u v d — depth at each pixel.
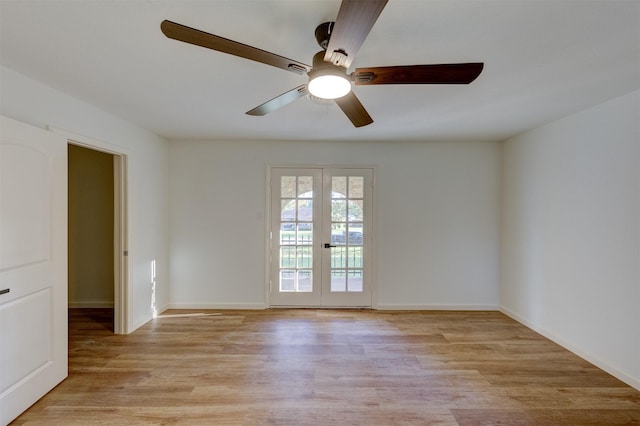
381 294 3.85
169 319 3.46
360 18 1.03
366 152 3.83
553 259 2.92
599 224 2.43
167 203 3.78
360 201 3.86
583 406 1.97
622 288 2.25
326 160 3.83
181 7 1.31
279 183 3.84
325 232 3.86
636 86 2.09
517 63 1.78
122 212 3.01
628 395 2.08
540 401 2.02
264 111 1.94
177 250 3.81
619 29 1.44
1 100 1.83
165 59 1.77
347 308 3.86
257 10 1.33
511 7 1.29
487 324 3.36
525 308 3.33
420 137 3.58
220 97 2.35
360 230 3.87
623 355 2.24
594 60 1.74
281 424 1.79
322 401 2.00
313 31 1.48
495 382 2.23
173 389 2.11
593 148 2.48
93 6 1.31
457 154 3.82
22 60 1.78
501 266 3.79
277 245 3.87
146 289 3.35
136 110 2.65
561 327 2.82
